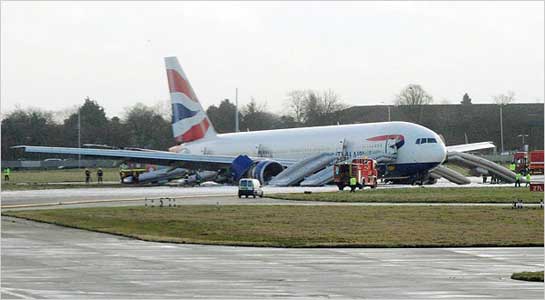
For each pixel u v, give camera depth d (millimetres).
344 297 58031
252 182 173375
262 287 62781
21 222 122062
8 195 192250
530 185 183500
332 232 105812
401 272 71688
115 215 130375
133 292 60188
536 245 93312
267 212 133000
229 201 162000
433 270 73000
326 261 79500
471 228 109750
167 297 57969
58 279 66938
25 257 82375
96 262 78312
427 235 102188
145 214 131375
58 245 94000
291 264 77062
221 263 77750
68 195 190750
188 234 106438
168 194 189750
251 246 93125
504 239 98188
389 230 107688
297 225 113812
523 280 66500
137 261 79188
